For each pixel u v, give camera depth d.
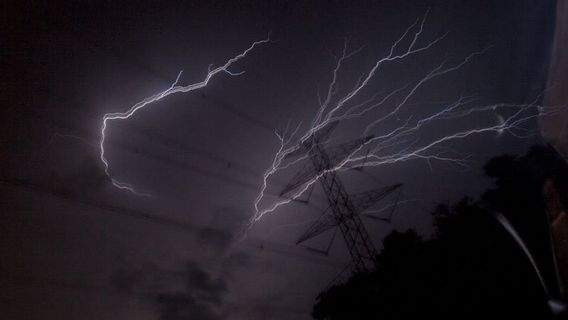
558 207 8.75
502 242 10.12
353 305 11.26
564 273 8.11
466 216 11.13
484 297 9.38
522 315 8.66
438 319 9.72
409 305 10.24
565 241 8.21
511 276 9.38
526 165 11.63
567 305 7.82
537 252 9.28
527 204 10.56
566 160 9.77
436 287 10.18
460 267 10.16
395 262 11.30
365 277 11.64
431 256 10.86
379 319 10.58
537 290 8.79
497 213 10.93
